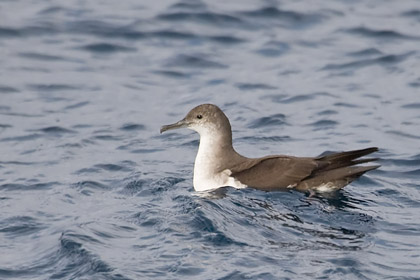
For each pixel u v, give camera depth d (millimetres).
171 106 20828
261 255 12602
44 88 21844
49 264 12781
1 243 13641
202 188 15492
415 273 12078
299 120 19625
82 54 24062
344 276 11922
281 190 14922
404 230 13578
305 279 11836
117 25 25750
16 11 26734
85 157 17734
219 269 12203
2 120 19812
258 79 22266
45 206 15117
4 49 24188
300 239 13180
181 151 18125
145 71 23031
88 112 20406
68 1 27766
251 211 14195
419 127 18969
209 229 13461
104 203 15180
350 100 20719
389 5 27125
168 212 14398
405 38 24562
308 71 22703
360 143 18156
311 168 14922
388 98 20766
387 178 16125
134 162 17406
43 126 19500
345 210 14312
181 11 26641
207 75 22703
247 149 17984
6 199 15516
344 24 25703
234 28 25625
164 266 12391
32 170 17016
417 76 22016
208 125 15672
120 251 12930
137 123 19719
